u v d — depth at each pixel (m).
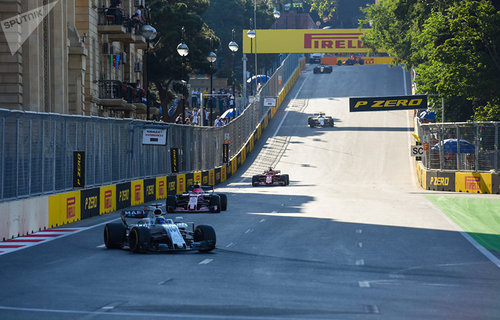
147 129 97.38
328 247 51.41
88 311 29.00
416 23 176.75
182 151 124.38
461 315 28.88
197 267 41.41
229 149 175.38
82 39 121.94
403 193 119.88
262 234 59.47
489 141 121.12
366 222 69.81
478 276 39.38
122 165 90.56
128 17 143.50
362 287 35.25
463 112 169.25
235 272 39.72
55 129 68.69
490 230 65.06
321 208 86.75
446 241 55.56
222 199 82.56
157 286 35.00
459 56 136.62
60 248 50.72
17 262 43.88
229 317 27.94
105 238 50.22
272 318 27.83
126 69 153.25
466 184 124.44
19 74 96.44
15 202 58.62
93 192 77.06
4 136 58.19
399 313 29.05
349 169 175.62
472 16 136.00
